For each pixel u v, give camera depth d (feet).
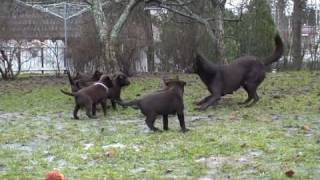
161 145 28.76
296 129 33.04
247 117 38.27
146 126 35.45
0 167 24.70
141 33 86.38
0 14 87.40
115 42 68.85
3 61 82.74
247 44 88.89
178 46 87.97
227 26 89.51
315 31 93.15
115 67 68.03
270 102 46.19
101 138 31.35
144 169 23.62
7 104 50.88
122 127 35.35
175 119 38.19
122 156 26.21
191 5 88.84
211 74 43.24
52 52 95.50
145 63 88.94
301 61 90.99
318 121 35.96
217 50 77.30
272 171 22.68
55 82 74.79
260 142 28.68
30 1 107.65
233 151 26.81
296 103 45.19
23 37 90.53
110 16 85.61
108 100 47.73
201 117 38.96
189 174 22.65
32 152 28.07
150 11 89.61
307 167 23.18
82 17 97.04
